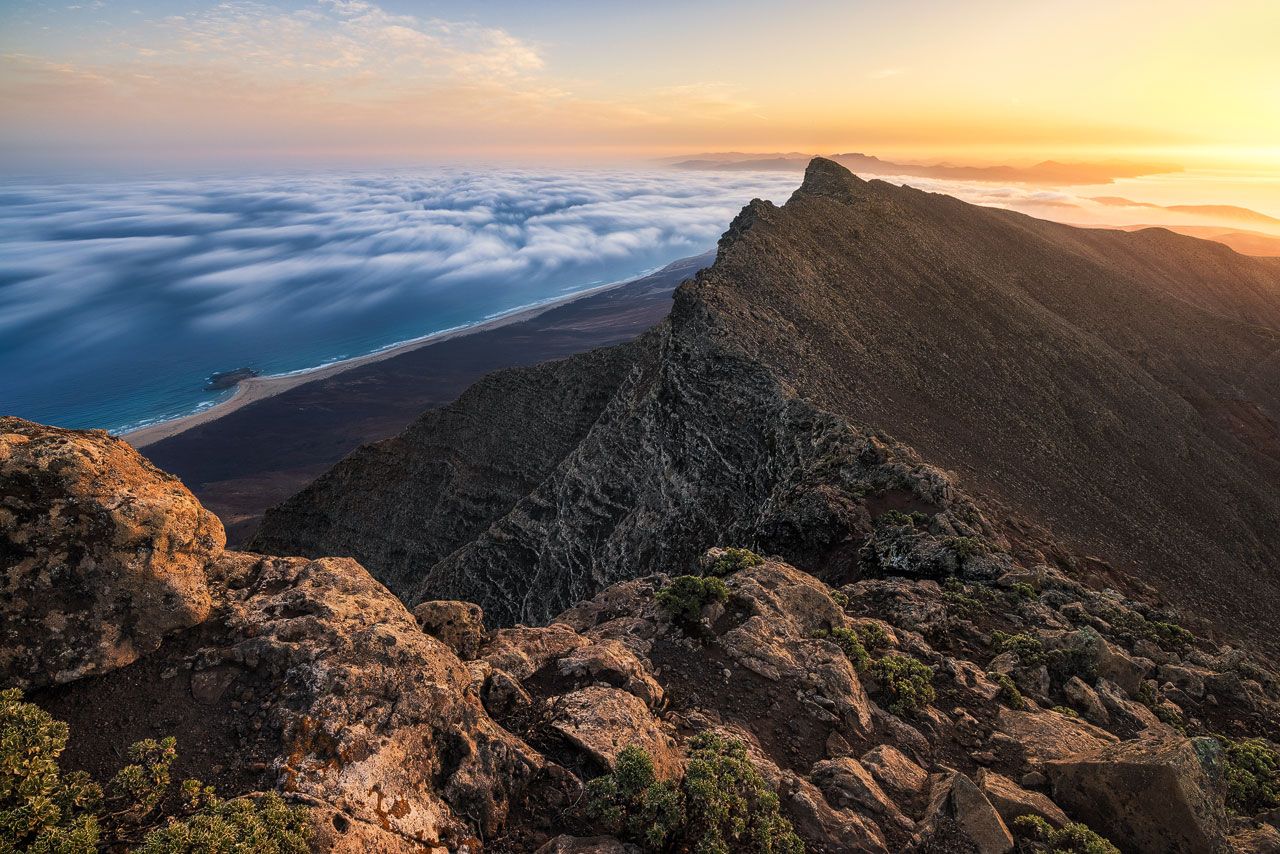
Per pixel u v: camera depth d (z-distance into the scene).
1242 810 15.53
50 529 9.75
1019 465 69.25
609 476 67.50
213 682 9.80
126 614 9.91
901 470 38.16
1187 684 21.55
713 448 58.25
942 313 100.19
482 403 100.50
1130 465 81.00
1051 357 100.50
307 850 7.86
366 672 10.26
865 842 11.26
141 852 7.27
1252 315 195.50
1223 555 66.31
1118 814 12.42
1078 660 19.91
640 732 11.94
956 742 15.45
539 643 15.15
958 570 27.69
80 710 9.05
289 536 94.25
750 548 39.34
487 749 10.68
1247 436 105.25
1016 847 11.34
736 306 71.75
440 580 76.38
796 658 16.73
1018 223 187.00
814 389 60.53
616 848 9.66
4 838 7.34
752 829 10.66
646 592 21.34
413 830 8.99
